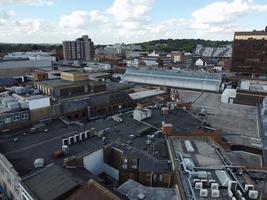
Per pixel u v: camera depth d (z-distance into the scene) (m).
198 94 119.12
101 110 84.25
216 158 46.69
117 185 46.25
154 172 42.31
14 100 66.81
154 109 76.44
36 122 64.38
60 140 52.97
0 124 58.38
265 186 40.69
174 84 133.62
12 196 44.19
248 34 143.00
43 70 128.38
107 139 53.84
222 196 34.81
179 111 75.88
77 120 77.19
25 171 40.94
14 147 49.50
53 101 72.38
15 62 129.12
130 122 64.44
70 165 42.97
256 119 84.62
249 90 102.12
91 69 157.88
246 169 44.88
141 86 129.75
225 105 100.69
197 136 55.91
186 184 37.53
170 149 48.66
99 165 48.88
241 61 148.62
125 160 43.97
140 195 36.44
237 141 67.81
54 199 33.06
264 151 61.19
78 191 34.16
